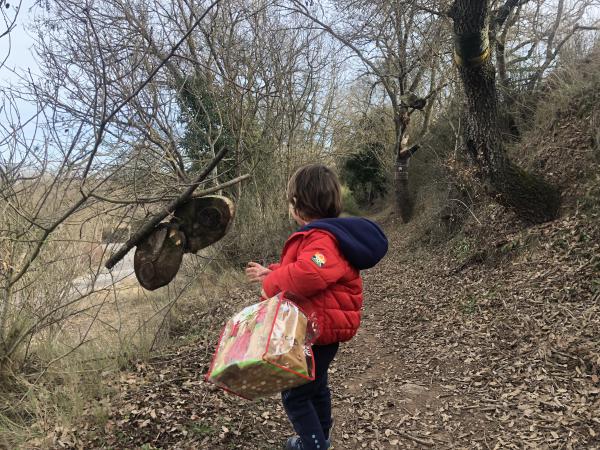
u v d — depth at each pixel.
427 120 16.78
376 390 4.34
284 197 11.48
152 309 6.79
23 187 4.21
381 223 21.06
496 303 6.35
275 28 10.84
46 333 4.70
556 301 5.63
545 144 9.19
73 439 3.14
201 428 3.27
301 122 13.02
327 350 2.44
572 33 10.89
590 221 6.68
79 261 4.83
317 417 2.49
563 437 3.12
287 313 2.20
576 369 4.00
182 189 4.68
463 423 3.55
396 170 17.95
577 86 9.14
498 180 7.79
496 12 9.58
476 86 7.43
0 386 4.09
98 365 4.48
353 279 2.41
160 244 3.48
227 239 9.30
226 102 8.17
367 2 10.92
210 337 5.78
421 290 8.54
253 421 3.43
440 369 4.73
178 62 7.17
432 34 12.60
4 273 4.10
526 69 11.93
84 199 3.53
